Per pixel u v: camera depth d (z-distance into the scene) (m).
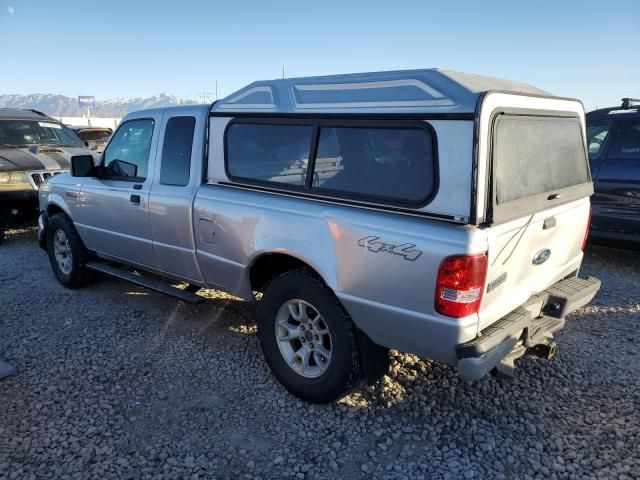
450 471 2.75
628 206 5.98
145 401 3.39
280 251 3.29
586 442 2.97
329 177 3.14
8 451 2.88
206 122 3.93
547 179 3.13
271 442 2.99
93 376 3.70
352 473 2.74
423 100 2.71
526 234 2.91
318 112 3.17
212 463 2.81
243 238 3.54
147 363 3.89
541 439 3.00
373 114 2.89
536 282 3.19
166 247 4.26
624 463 2.79
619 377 3.69
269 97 3.53
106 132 12.89
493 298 2.76
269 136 3.48
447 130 2.60
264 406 3.34
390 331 2.86
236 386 3.58
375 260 2.82
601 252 7.11
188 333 4.43
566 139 3.35
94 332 4.44
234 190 3.70
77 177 5.24
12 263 6.62
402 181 2.79
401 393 3.47
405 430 3.09
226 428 3.11
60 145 9.27
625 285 5.65
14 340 4.28
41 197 5.78
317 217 3.10
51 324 4.61
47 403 3.34
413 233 2.67
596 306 5.02
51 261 5.72
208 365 3.87
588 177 3.68
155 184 4.29
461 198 2.57
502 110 2.62
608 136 6.19
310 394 3.29
